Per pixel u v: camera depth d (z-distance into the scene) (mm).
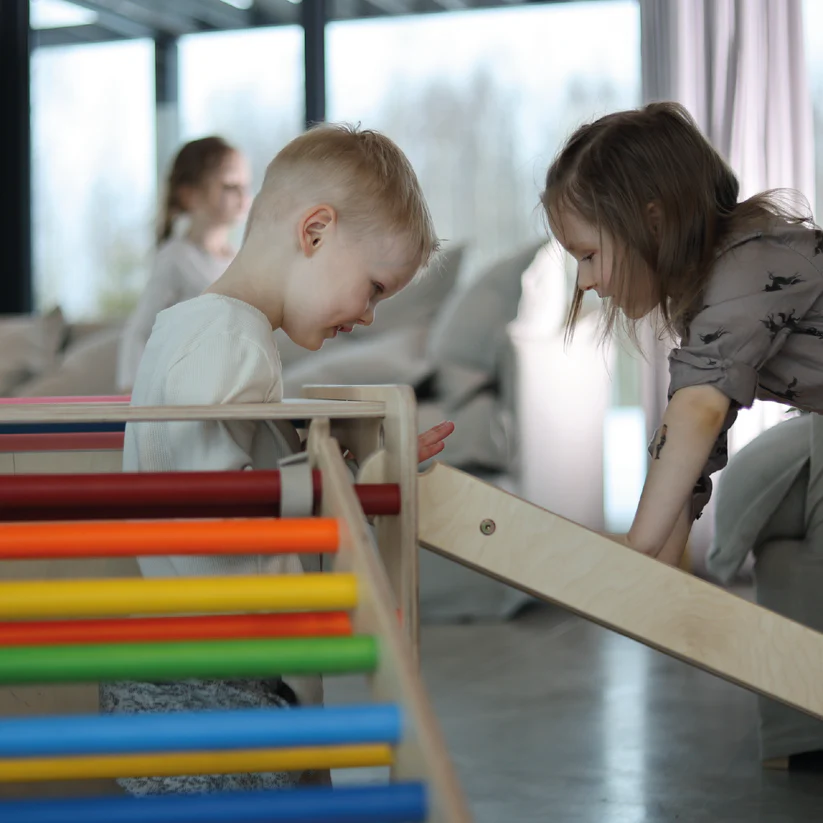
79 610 812
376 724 711
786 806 1608
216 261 3271
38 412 907
